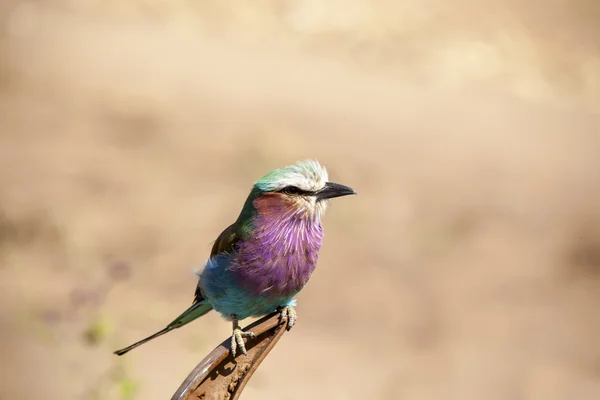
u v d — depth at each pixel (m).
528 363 12.57
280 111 21.66
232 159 18.77
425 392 11.50
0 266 13.51
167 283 13.56
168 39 25.86
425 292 14.55
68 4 27.80
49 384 10.12
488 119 22.39
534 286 15.08
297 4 28.47
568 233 17.25
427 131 21.56
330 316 13.52
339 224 16.44
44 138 18.95
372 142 20.31
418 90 23.94
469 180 19.12
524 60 26.61
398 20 27.97
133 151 18.86
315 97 22.77
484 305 14.33
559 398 11.59
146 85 22.55
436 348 12.80
